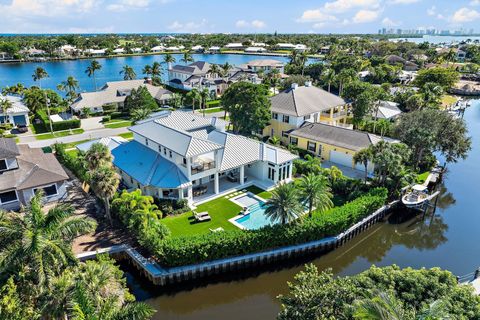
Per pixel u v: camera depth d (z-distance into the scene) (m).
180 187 40.12
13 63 186.50
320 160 54.56
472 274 32.34
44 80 136.88
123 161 46.94
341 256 37.84
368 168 52.53
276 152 47.69
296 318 20.44
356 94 72.81
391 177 44.53
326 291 20.47
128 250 33.19
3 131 68.25
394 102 86.06
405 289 20.98
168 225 37.47
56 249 21.36
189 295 32.03
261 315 29.38
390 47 199.50
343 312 18.56
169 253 30.50
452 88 120.38
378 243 40.75
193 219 38.91
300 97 65.38
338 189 46.00
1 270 20.69
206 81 114.88
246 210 40.19
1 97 77.56
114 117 83.56
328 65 140.12
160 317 29.20
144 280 32.47
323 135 57.56
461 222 43.78
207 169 42.44
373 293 18.12
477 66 154.12
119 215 37.00
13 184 39.38
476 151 69.31
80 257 31.83
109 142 53.06
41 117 77.19
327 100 68.38
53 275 20.70
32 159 44.34
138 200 34.28
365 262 36.69
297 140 61.06
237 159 45.47
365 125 69.12
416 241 40.50
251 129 62.12
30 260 20.88
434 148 52.53
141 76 148.12
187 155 39.78
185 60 165.75
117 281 24.61
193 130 49.69
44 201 41.66
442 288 20.52
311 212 38.28
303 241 35.66
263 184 47.34
